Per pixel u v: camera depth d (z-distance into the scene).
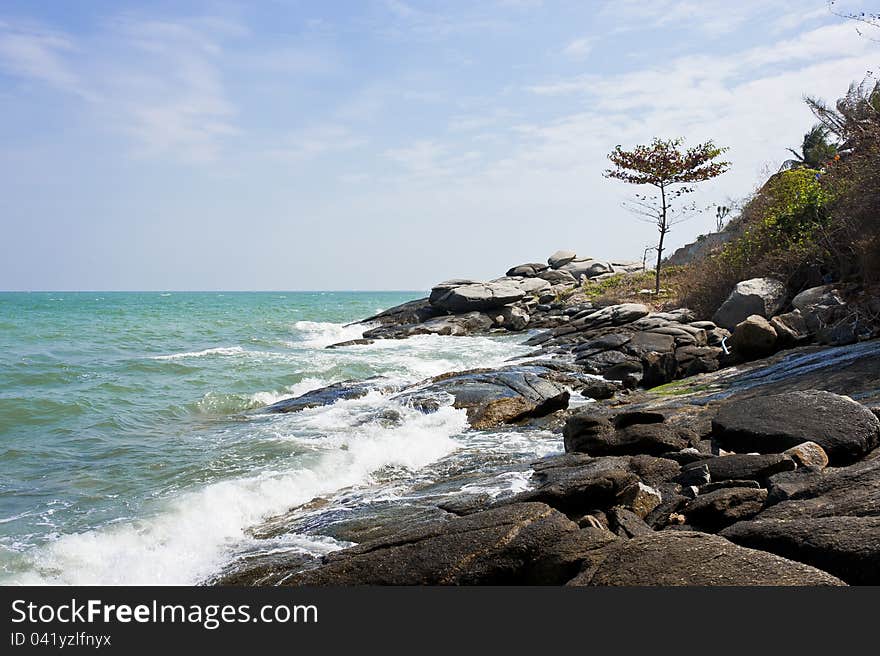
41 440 11.71
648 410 10.09
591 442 9.05
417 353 24.36
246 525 7.88
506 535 5.36
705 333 18.83
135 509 8.22
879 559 4.36
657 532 5.20
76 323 37.91
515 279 39.22
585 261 44.28
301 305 77.38
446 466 9.70
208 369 20.17
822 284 17.91
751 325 14.52
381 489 8.70
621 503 6.58
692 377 14.67
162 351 25.94
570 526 5.39
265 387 17.80
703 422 9.45
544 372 16.73
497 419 12.73
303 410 14.28
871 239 15.27
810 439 7.50
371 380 16.50
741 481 6.67
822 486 5.72
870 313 13.80
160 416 14.12
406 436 11.37
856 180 16.52
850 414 7.78
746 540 5.04
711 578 4.48
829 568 4.56
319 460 10.03
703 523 6.15
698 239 36.34
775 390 10.43
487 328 32.78
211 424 13.55
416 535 5.80
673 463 7.71
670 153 28.30
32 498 8.73
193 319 44.41
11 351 23.44
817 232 18.42
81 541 7.08
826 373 10.59
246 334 34.28
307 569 6.00
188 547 7.13
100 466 10.17
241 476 9.43
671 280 31.27
